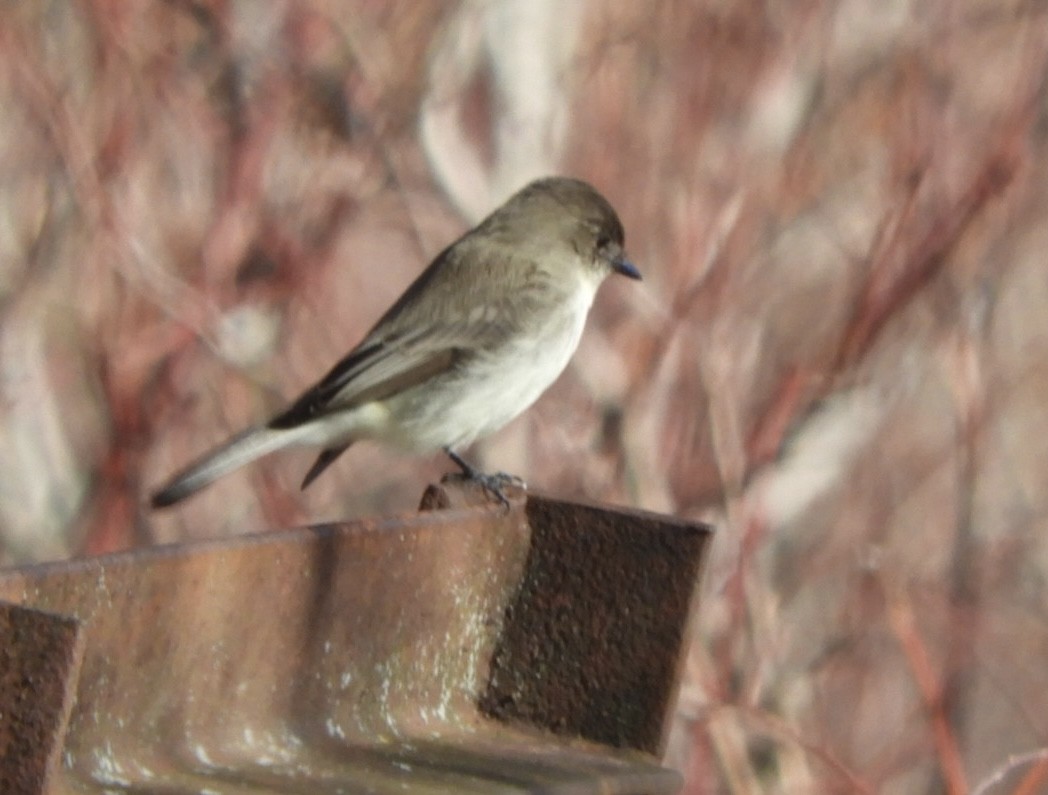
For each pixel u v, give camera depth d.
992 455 15.16
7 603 5.02
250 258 13.89
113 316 13.54
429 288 10.86
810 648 14.13
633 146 14.06
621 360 13.45
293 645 6.71
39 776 4.92
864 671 14.03
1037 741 13.59
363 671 7.04
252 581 6.50
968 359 14.08
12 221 13.56
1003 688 13.84
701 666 12.49
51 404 13.54
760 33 14.56
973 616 14.06
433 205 14.00
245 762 6.40
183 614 6.22
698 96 14.26
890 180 14.23
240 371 13.30
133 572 5.98
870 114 14.57
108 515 13.27
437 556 7.32
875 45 14.76
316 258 13.91
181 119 13.89
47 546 13.26
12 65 13.48
